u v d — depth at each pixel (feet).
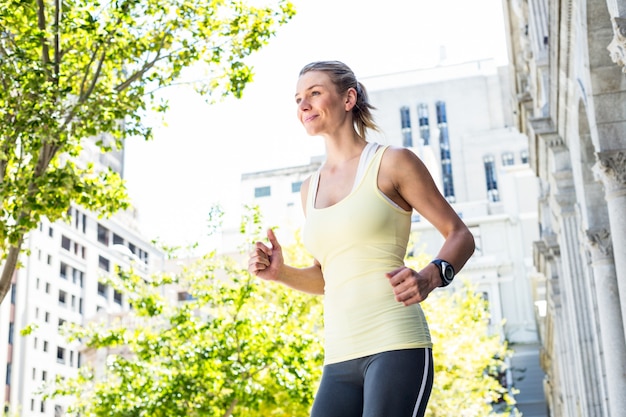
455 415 82.02
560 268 73.72
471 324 90.84
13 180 37.86
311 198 10.18
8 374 209.67
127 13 39.14
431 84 282.56
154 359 65.46
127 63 41.50
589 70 35.24
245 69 42.86
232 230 248.73
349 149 10.20
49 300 228.63
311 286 11.17
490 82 282.97
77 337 65.36
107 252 265.54
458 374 84.33
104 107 37.42
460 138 276.00
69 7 39.70
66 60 41.14
